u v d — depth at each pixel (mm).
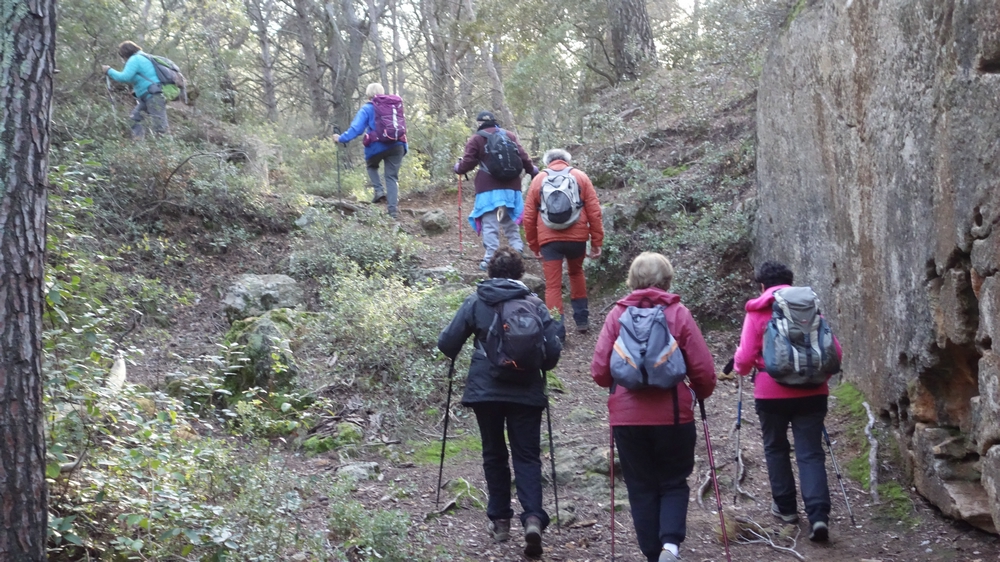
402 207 11930
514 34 17328
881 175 5383
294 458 5422
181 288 7934
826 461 5516
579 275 7988
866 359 5848
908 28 4855
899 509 4871
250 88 24188
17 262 2820
